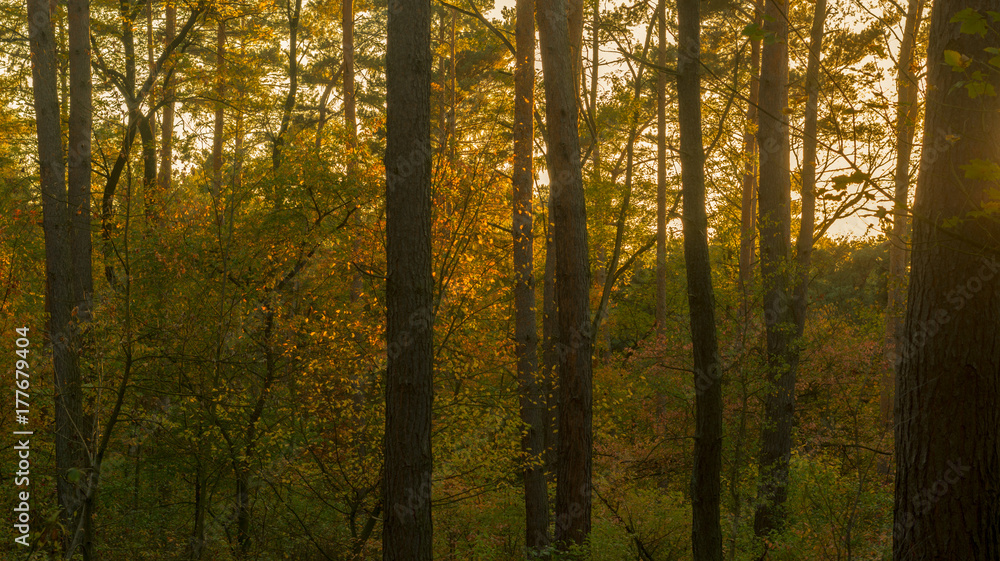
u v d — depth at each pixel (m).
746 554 9.70
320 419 10.44
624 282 24.75
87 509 8.29
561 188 9.45
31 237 11.83
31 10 10.59
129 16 14.66
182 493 12.25
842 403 13.64
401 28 7.34
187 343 10.57
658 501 13.75
